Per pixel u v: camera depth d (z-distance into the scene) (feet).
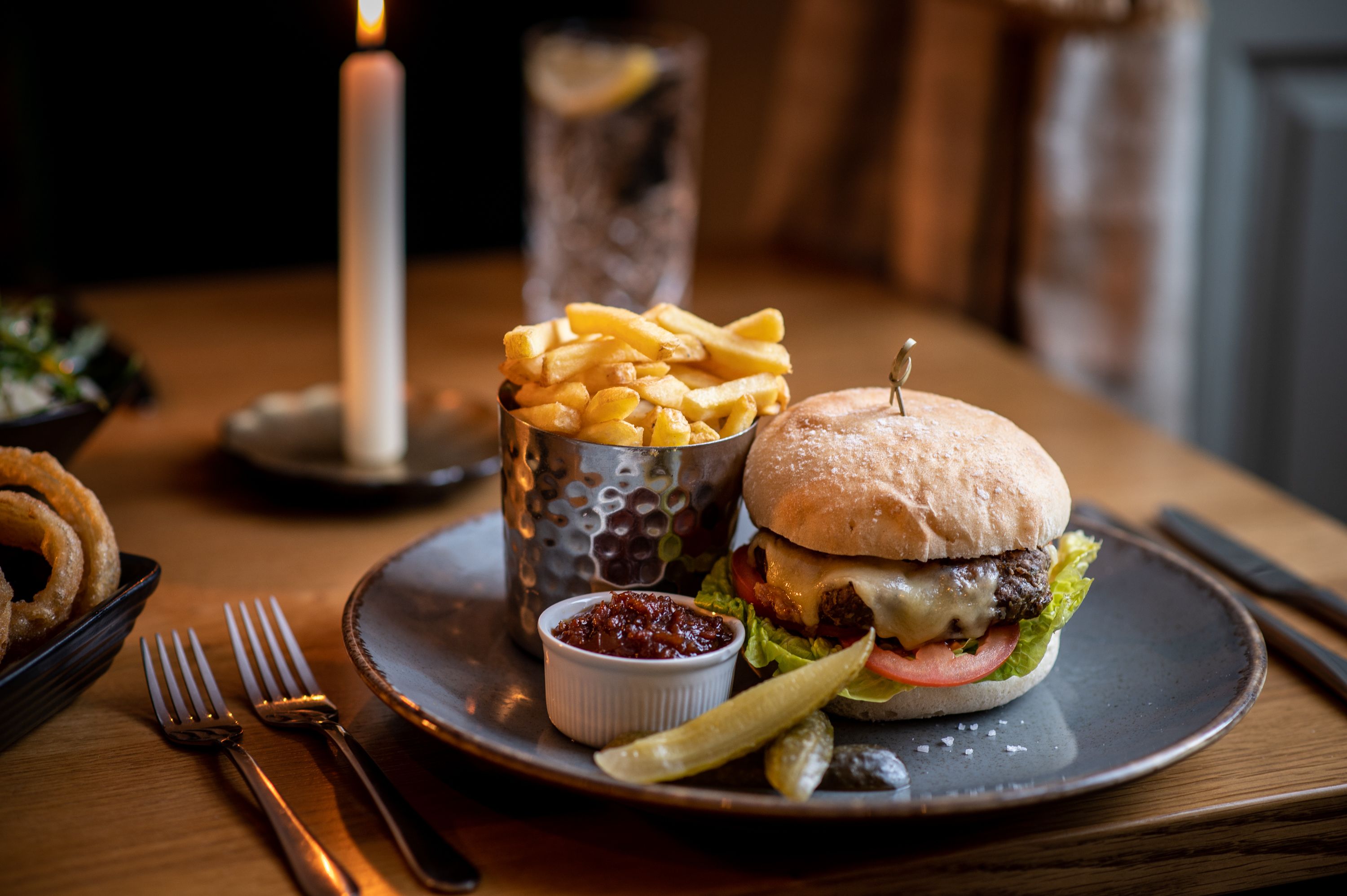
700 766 1.92
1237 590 2.48
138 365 2.65
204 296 4.00
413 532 2.63
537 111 3.76
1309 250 4.55
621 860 1.91
